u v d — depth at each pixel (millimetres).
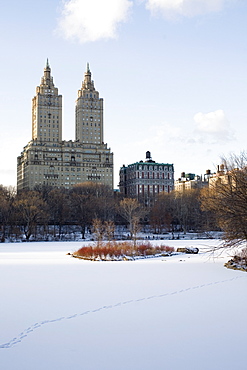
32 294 28250
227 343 17531
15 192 154625
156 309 23391
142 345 17328
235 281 33000
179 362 15461
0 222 114562
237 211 35312
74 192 156875
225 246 40281
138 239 106875
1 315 22297
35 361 15617
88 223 123875
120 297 26844
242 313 22359
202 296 26922
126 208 130625
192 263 47938
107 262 50406
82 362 15500
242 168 37719
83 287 30953
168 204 142375
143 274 38000
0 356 16141
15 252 69875
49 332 19141
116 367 15016
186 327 19812
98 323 20578
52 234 123125
